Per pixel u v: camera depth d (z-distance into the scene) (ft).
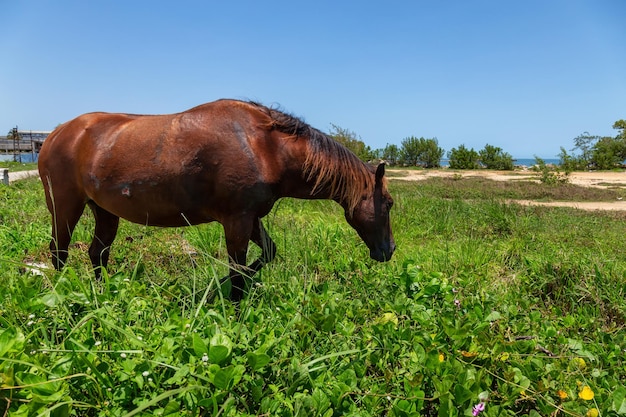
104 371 6.26
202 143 10.69
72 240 16.65
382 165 11.80
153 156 10.83
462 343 7.94
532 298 13.16
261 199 11.02
